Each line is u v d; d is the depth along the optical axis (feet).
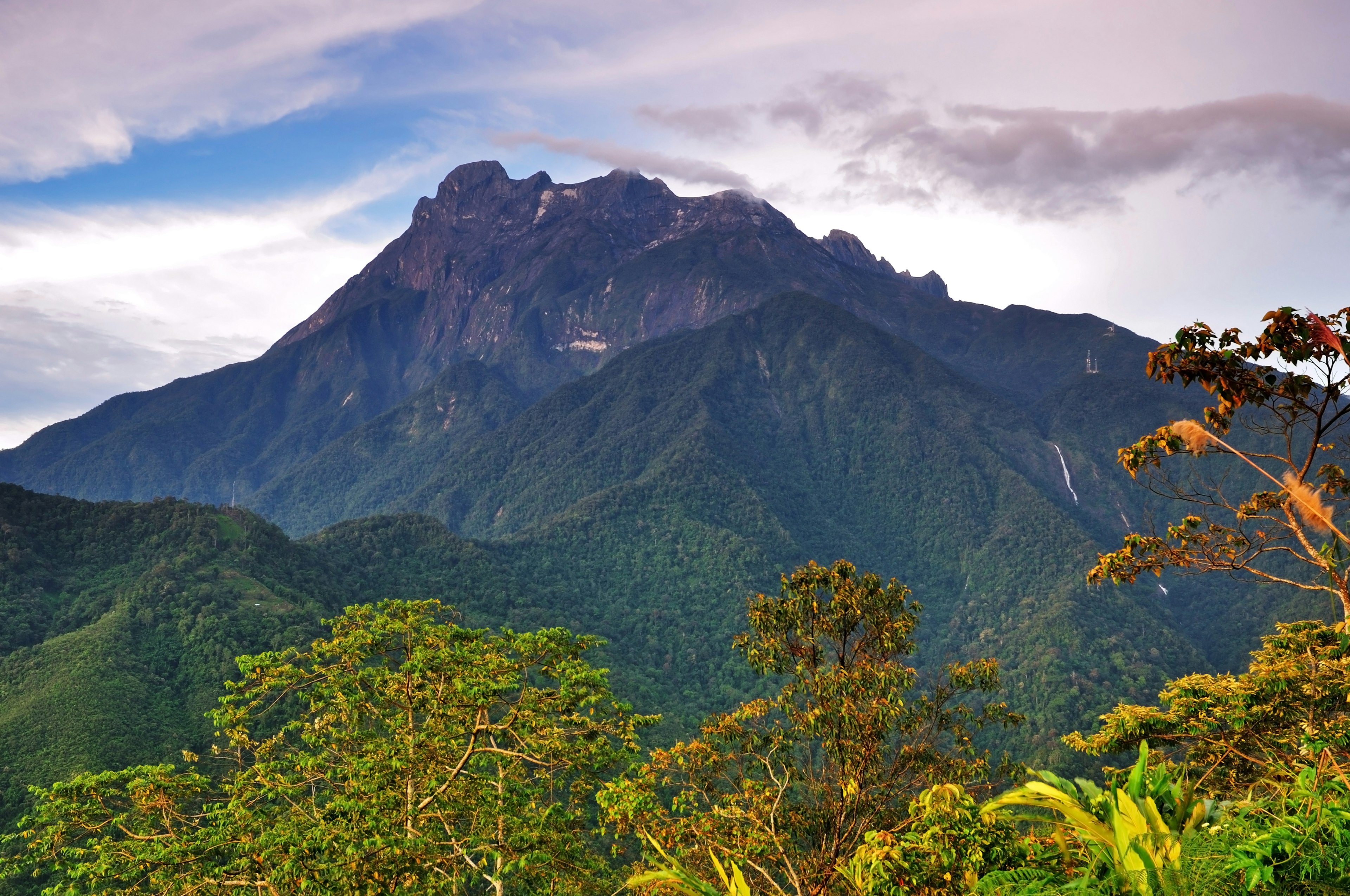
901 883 16.60
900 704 38.42
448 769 57.72
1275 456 25.76
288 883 52.13
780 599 43.09
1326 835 10.61
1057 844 13.58
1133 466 32.40
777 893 35.24
